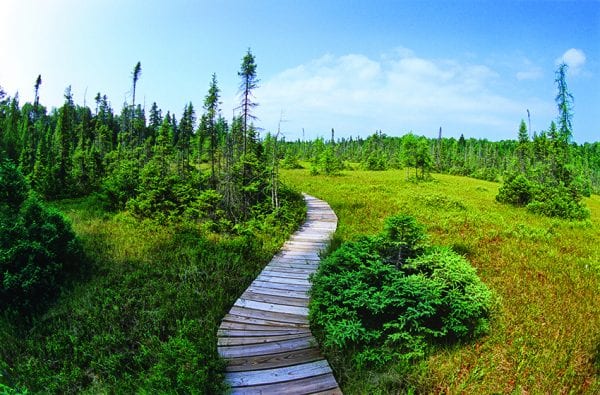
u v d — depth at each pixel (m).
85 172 26.44
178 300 8.78
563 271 10.91
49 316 8.91
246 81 18.58
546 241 14.90
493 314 7.62
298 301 8.82
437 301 6.82
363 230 15.66
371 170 62.47
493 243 14.02
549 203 23.28
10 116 58.53
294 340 6.98
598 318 7.82
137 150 34.19
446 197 24.59
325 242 14.40
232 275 10.53
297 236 15.54
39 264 9.97
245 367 6.10
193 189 17.81
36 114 72.69
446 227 16.31
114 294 9.45
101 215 18.08
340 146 104.12
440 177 51.03
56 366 6.96
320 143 75.31
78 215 18.09
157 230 14.98
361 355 6.10
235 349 6.66
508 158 84.81
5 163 11.64
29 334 8.21
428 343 6.71
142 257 12.06
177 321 7.54
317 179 41.28
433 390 5.55
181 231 14.57
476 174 61.56
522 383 5.73
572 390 5.50
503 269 10.92
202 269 10.88
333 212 21.03
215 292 9.23
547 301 8.61
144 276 10.63
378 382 5.71
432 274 7.78
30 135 51.38
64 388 6.31
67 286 10.28
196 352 5.78
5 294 9.17
